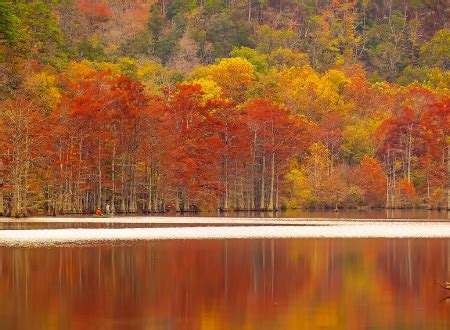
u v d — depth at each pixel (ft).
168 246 329.93
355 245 339.57
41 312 186.91
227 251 310.24
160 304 196.95
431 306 195.93
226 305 196.44
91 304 196.65
